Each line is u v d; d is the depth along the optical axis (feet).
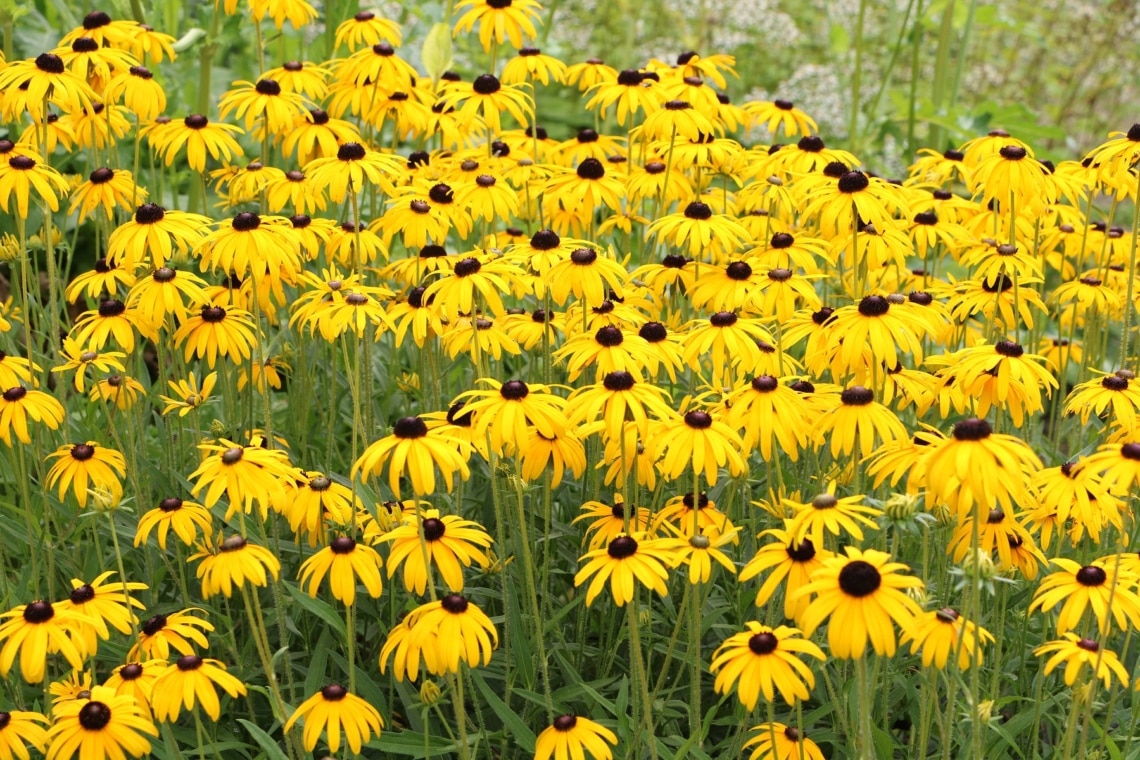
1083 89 31.63
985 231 14.66
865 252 12.96
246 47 22.75
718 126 15.49
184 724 10.87
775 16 28.94
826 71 26.55
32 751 9.95
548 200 14.05
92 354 11.32
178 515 9.89
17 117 12.69
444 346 11.91
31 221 18.01
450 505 11.35
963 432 8.00
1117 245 15.07
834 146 25.07
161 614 10.98
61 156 18.89
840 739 10.57
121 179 13.52
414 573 9.30
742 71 30.09
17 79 12.70
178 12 19.35
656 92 15.03
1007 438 8.11
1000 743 10.23
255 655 11.48
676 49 29.96
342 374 14.44
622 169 15.83
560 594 12.70
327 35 19.17
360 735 9.00
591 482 12.23
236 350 11.89
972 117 21.94
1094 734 11.02
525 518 12.11
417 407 14.53
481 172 14.49
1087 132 31.60
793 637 8.98
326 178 12.48
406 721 11.59
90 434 13.10
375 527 10.13
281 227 11.34
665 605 11.22
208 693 8.74
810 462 12.11
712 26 29.94
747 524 11.87
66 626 8.84
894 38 30.78
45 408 11.03
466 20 16.28
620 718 9.80
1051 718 10.66
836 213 12.22
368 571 9.46
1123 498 10.85
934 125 22.74
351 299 10.94
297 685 10.98
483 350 11.56
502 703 9.91
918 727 10.59
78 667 8.75
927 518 8.60
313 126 14.70
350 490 10.68
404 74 15.76
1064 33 31.22
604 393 9.50
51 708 9.50
